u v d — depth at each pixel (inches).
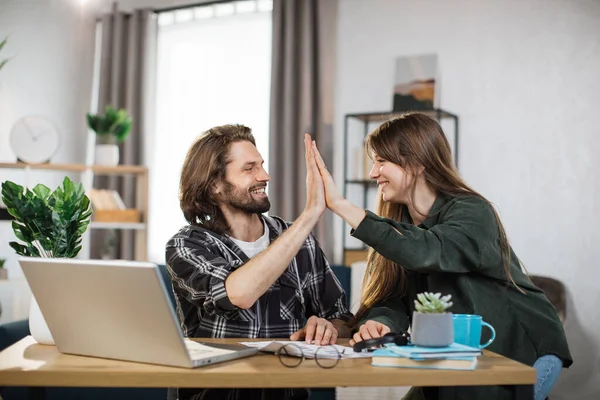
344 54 187.2
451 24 173.5
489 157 167.0
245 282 61.1
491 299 66.3
